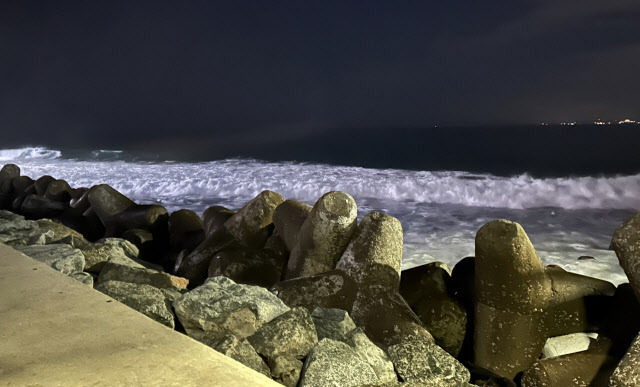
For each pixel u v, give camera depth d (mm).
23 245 4992
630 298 3621
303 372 2689
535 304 3584
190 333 3164
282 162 23938
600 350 3467
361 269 4074
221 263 4902
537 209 12344
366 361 2762
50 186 8773
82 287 2859
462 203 13117
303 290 4078
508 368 3656
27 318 2438
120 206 7301
